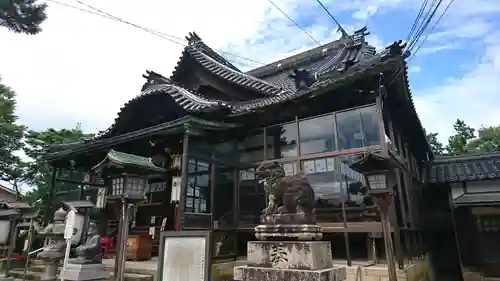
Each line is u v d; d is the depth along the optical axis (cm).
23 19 757
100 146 1180
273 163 498
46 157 1350
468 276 1102
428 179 1320
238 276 434
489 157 1372
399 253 756
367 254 928
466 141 2980
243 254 1072
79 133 2352
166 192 1291
